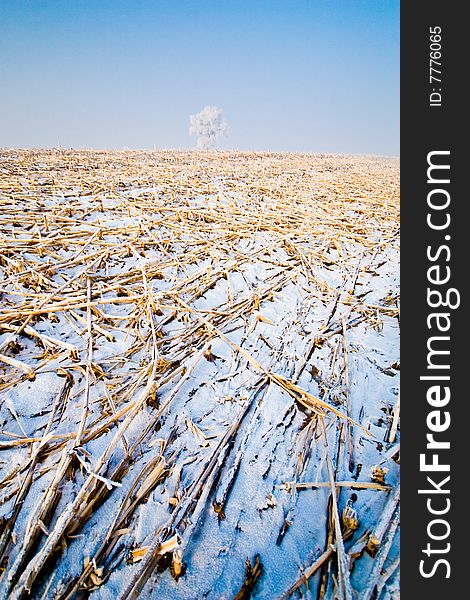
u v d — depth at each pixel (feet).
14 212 23.84
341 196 37.68
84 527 8.02
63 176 35.24
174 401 11.44
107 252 19.90
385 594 7.32
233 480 9.37
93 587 7.19
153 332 13.80
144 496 8.74
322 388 12.85
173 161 55.01
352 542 8.27
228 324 15.58
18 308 14.28
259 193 35.09
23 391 11.14
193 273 19.49
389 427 11.62
